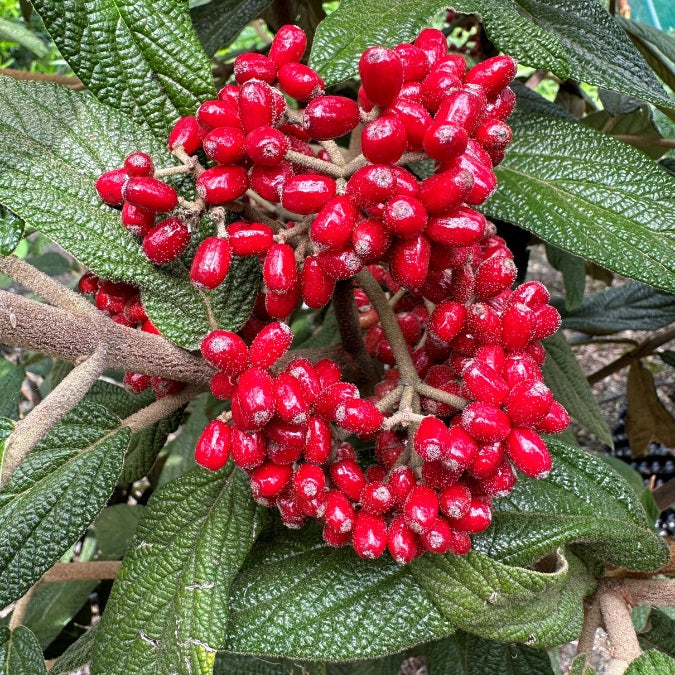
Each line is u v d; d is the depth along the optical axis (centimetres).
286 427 11
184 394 15
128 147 13
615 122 27
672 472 40
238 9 20
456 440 10
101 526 29
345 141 27
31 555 13
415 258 10
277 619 14
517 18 14
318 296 11
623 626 15
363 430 11
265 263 11
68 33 13
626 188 15
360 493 11
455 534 12
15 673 15
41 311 12
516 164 15
